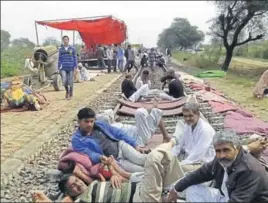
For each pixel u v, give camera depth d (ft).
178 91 44.42
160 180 16.90
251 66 90.48
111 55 101.45
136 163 20.58
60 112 40.50
